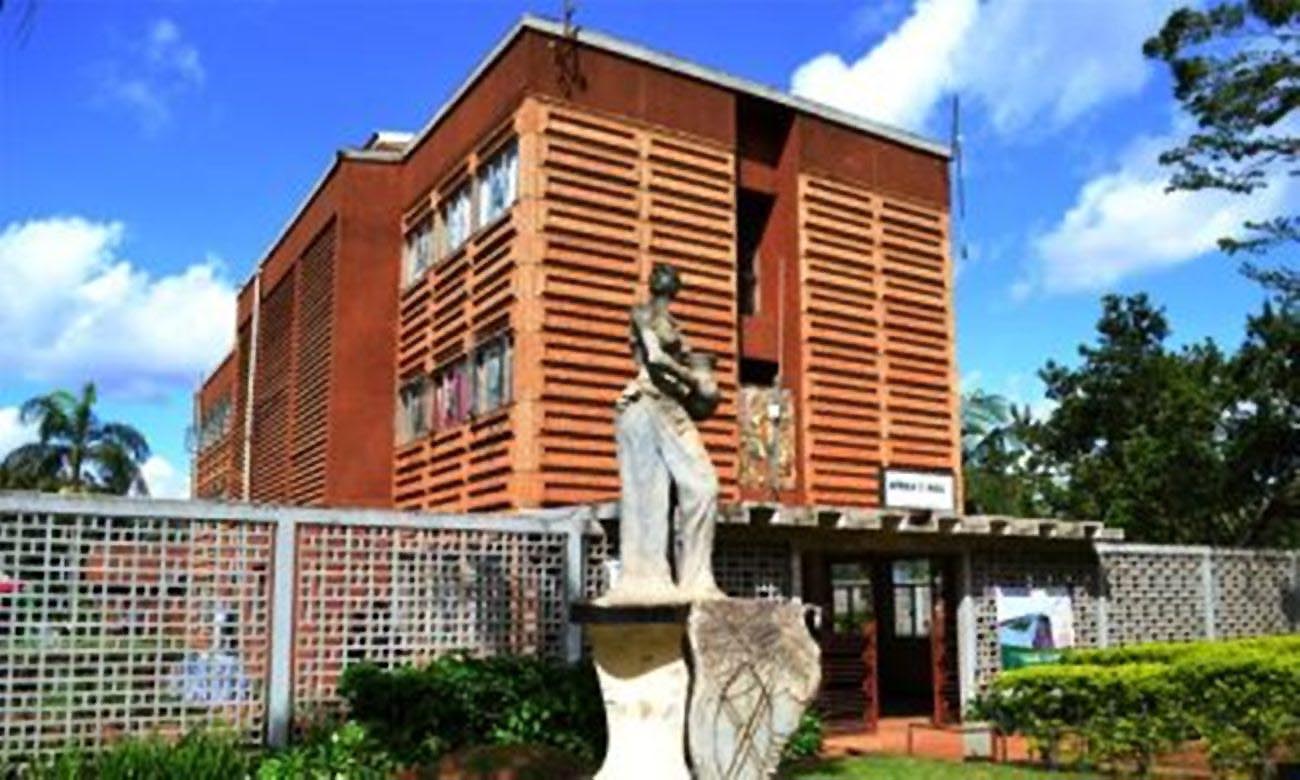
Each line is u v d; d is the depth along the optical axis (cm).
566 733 1062
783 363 1964
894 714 1731
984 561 1558
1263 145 1884
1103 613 1647
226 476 3234
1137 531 2756
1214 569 1770
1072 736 1180
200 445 3884
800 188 1991
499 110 1767
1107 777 1109
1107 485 2866
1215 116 1870
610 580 1261
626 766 724
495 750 966
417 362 2016
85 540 1002
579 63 1741
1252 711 1064
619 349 1700
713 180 1847
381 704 1036
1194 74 1847
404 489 2025
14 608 966
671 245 1780
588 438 1655
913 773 1130
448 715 1042
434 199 1998
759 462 1881
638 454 771
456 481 1809
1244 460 2428
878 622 2075
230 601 1065
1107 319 3091
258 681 1070
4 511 967
